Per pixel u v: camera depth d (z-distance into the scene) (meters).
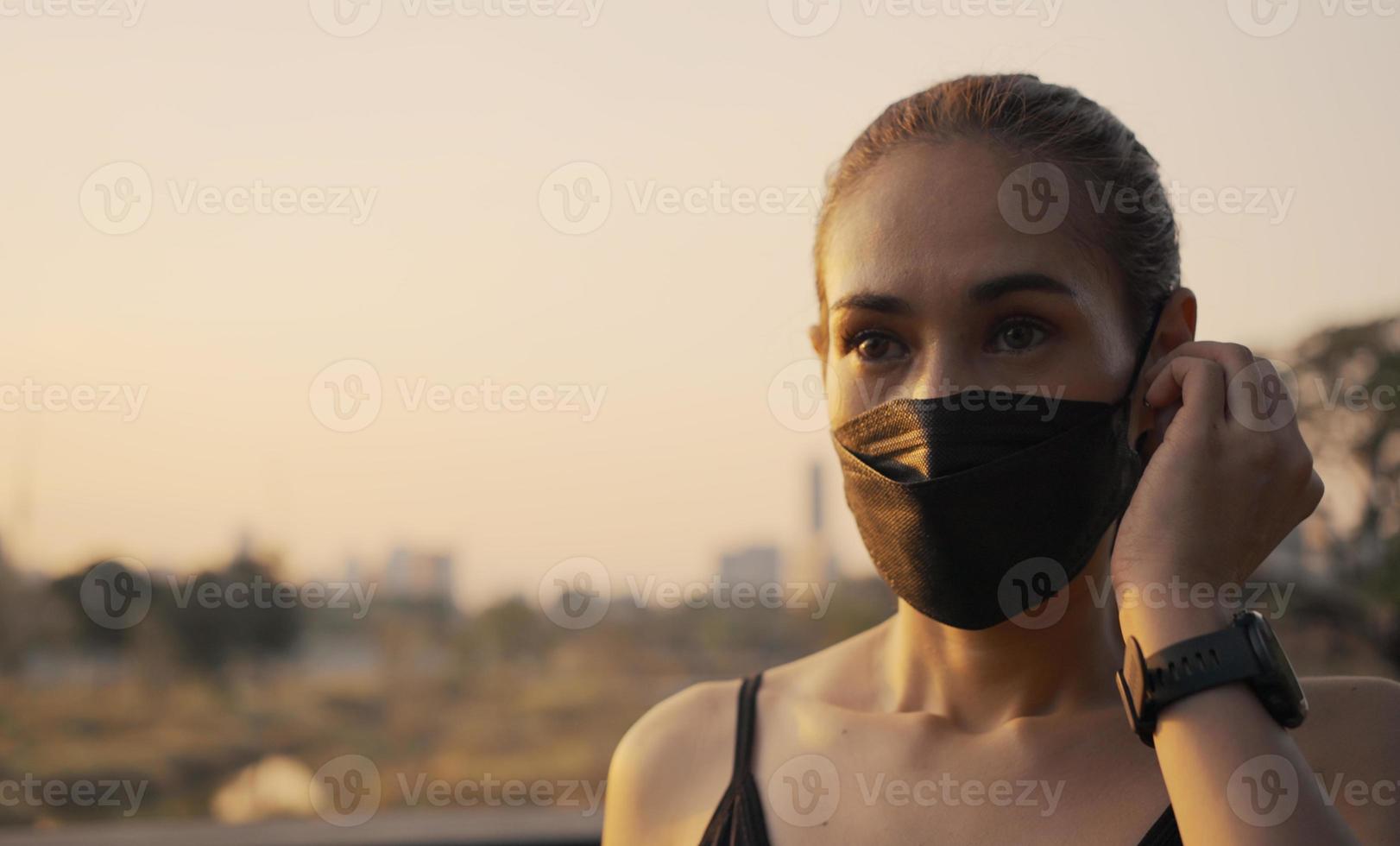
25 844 2.48
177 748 7.26
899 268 1.11
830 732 1.23
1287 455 1.08
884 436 1.16
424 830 2.56
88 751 6.98
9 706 7.50
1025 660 1.17
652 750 1.32
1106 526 1.17
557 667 9.38
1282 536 1.11
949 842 1.08
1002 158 1.10
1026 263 1.07
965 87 1.17
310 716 8.38
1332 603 5.98
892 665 1.30
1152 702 0.97
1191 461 1.07
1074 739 1.12
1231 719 0.93
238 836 2.52
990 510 1.11
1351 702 1.09
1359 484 5.48
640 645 9.51
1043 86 1.18
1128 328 1.17
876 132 1.19
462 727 8.09
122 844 2.52
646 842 1.26
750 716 1.29
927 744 1.17
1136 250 1.17
